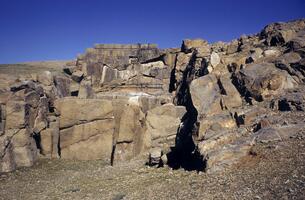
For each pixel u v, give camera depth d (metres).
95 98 43.53
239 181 20.28
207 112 31.42
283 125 24.89
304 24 39.56
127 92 52.03
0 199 26.52
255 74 32.31
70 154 38.19
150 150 37.66
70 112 38.84
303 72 31.17
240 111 29.16
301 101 27.03
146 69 55.16
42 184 30.11
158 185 24.27
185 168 28.39
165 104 41.44
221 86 33.47
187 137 33.47
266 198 17.09
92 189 26.56
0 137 33.59
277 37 38.03
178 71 50.81
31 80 43.31
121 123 36.81
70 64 60.34
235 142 25.53
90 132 38.56
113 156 36.22
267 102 29.59
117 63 56.88
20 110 35.81
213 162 23.80
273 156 21.88
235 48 42.00
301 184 17.36
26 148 35.69
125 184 26.48
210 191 20.05
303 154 20.80
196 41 52.25
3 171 32.81
